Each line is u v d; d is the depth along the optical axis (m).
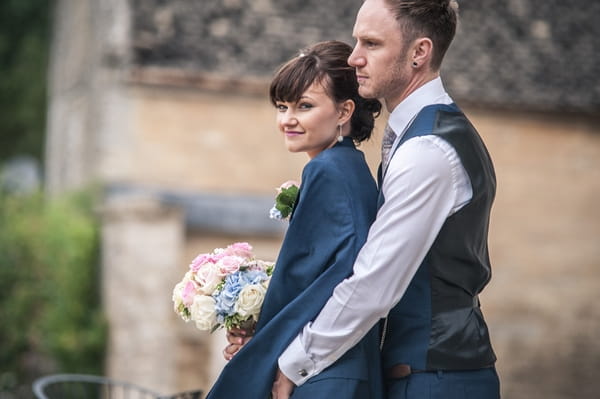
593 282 19.22
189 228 17.25
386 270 4.45
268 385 4.63
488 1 19.48
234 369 4.68
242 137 17.62
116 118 17.41
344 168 4.75
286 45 17.84
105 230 16.50
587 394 19.25
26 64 41.59
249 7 18.25
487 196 4.67
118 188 17.38
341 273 4.59
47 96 41.50
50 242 16.41
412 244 4.46
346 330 4.49
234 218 17.33
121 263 16.28
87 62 20.61
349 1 18.72
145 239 16.33
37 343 16.20
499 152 18.81
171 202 17.27
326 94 4.83
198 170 17.58
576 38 19.52
